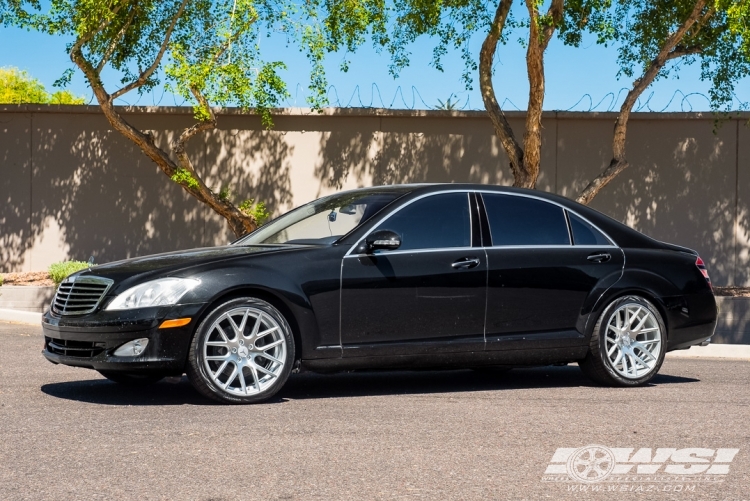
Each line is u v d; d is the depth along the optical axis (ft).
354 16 43.57
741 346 34.14
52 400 20.76
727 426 18.61
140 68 48.16
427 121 52.29
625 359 24.35
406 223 22.59
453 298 22.44
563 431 17.87
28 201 52.80
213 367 20.54
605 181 46.91
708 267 51.85
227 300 20.47
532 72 42.47
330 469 14.66
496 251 23.15
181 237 52.42
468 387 24.32
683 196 51.90
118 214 52.54
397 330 21.91
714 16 45.88
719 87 48.83
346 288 21.44
